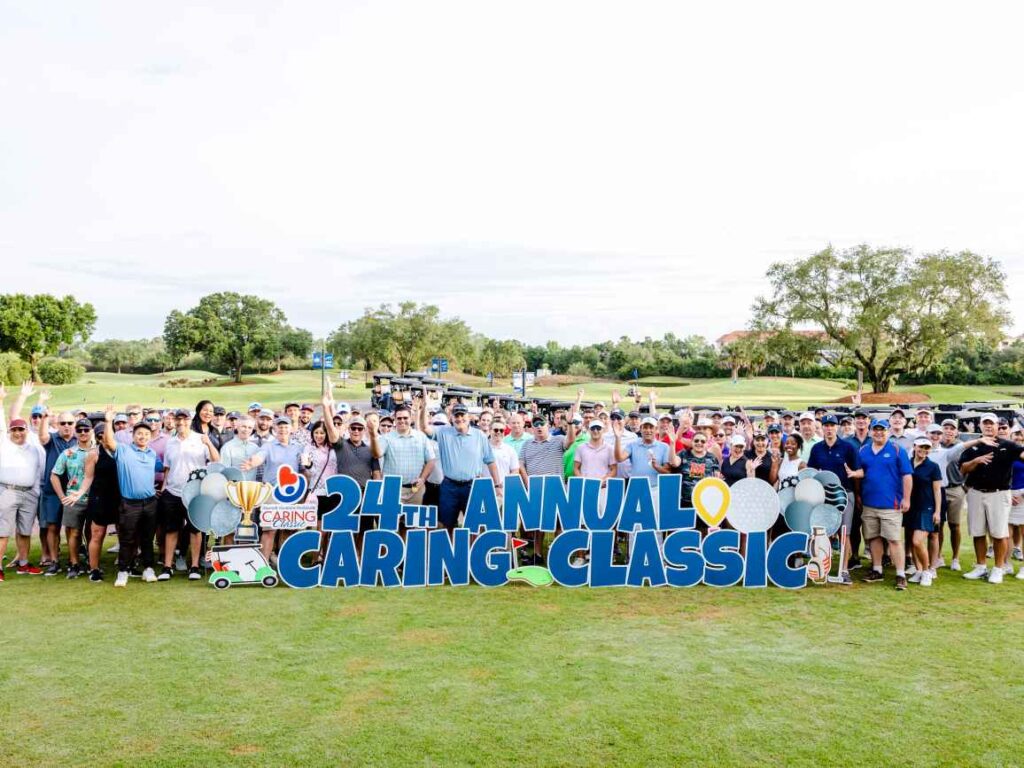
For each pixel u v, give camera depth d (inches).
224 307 4003.4
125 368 4338.1
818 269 2274.9
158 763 187.5
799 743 201.3
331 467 390.6
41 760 188.2
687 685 239.0
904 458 363.3
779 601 337.7
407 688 234.4
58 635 278.8
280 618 303.1
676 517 366.6
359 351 3233.3
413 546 358.6
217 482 360.8
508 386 2930.6
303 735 203.0
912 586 365.4
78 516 362.3
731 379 3208.7
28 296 3260.3
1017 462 382.6
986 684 241.8
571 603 331.0
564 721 212.8
